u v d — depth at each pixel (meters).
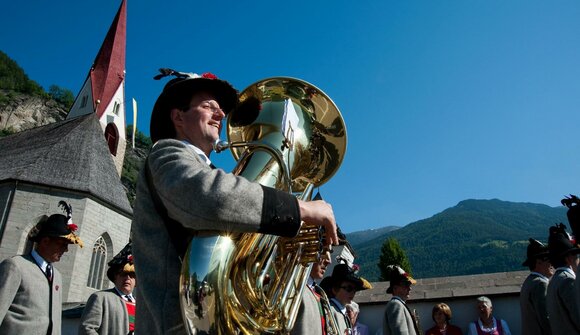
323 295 4.00
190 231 1.59
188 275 1.39
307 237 1.88
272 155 1.81
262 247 1.67
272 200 1.51
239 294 1.55
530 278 5.64
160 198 1.56
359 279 5.27
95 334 4.57
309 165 2.54
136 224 1.64
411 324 6.17
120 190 34.00
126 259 5.10
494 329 8.22
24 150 33.50
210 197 1.40
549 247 5.25
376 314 9.75
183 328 1.44
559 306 4.66
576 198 4.79
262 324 1.58
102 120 46.03
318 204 1.71
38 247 4.24
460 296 9.05
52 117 114.25
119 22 51.94
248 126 2.44
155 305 1.49
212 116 1.98
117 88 48.53
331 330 3.85
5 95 109.38
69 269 26.89
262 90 2.52
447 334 8.36
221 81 2.00
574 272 4.97
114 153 45.91
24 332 3.83
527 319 5.53
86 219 28.84
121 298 5.01
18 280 3.90
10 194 27.98
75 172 31.27
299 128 2.47
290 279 1.80
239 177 1.52
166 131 2.07
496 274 10.12
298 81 2.60
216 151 2.03
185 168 1.50
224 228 1.44
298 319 3.33
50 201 28.59
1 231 27.02
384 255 46.81
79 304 17.95
